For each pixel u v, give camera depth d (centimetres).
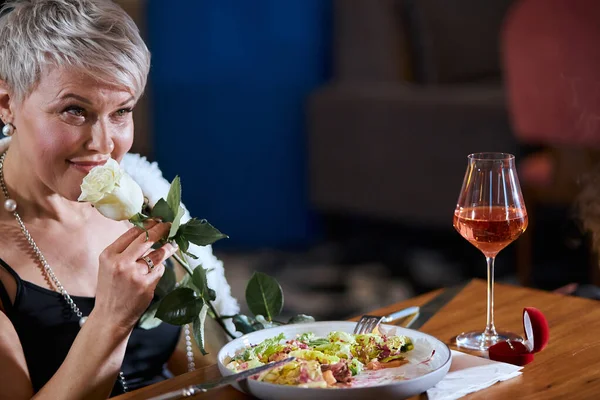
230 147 467
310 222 496
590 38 310
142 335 159
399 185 449
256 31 461
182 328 168
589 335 141
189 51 446
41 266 151
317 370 112
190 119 454
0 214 151
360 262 446
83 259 155
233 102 463
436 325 147
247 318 151
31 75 132
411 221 452
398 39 468
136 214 125
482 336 139
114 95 134
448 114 420
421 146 435
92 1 134
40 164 137
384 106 446
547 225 434
